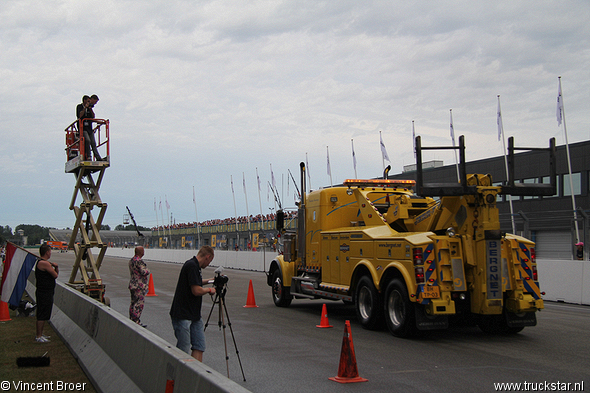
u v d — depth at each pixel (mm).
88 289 12883
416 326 9414
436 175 39375
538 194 9789
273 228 49781
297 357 8203
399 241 9852
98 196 13469
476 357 8125
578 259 18219
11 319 12078
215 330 10867
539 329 10992
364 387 6430
